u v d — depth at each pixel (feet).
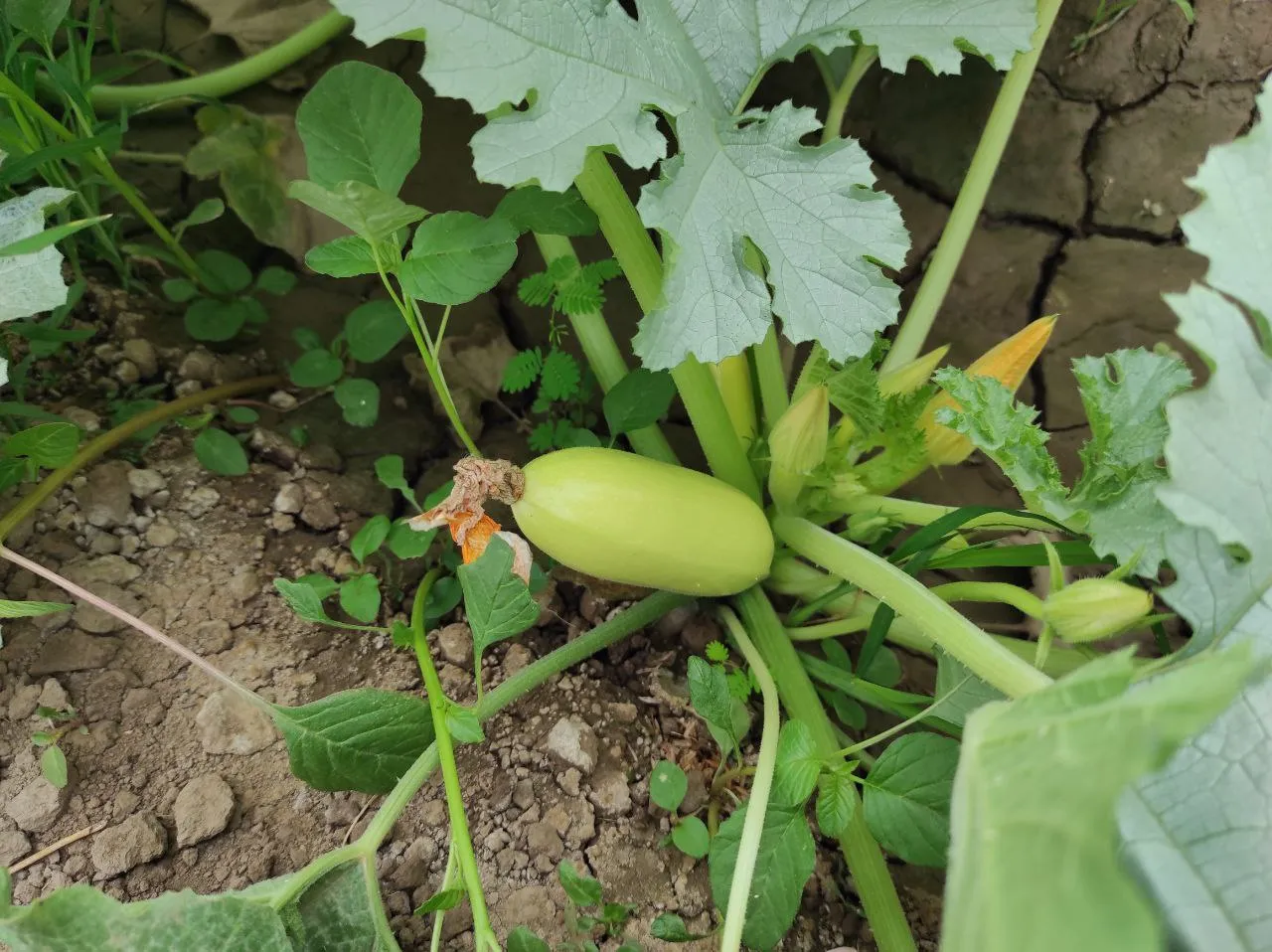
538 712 1.78
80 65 2.04
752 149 1.46
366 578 1.75
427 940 1.54
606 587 1.95
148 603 1.79
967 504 2.29
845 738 1.86
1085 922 0.71
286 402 2.18
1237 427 1.18
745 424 2.02
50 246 1.39
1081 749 0.81
